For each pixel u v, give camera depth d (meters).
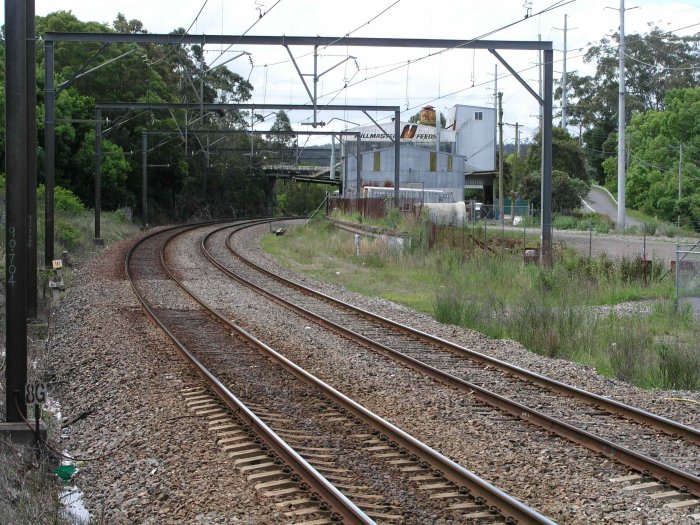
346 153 71.31
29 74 17.80
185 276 28.48
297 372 13.20
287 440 9.48
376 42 24.17
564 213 74.75
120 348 15.24
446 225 39.38
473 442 9.66
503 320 18.77
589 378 13.42
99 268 30.38
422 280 27.84
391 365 14.12
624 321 18.36
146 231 55.38
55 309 20.70
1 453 9.34
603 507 7.59
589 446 9.38
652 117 79.94
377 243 36.09
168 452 9.25
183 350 14.61
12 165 10.27
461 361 14.59
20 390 10.12
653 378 13.80
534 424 10.39
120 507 7.89
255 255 37.66
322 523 7.11
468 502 7.62
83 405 11.83
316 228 53.59
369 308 21.62
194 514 7.47
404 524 7.09
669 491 8.02
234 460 8.84
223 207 88.19
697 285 23.14
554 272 23.97
